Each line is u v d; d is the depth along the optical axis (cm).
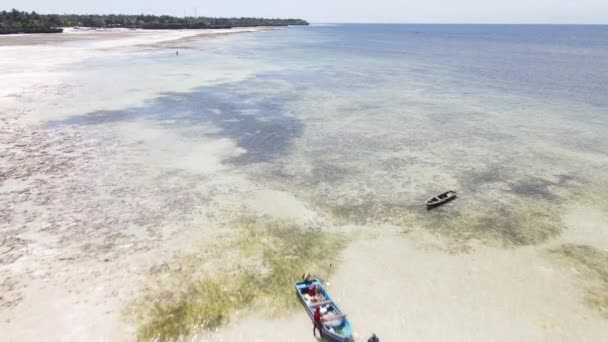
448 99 5050
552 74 7044
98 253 1827
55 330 1416
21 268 1709
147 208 2227
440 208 2338
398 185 2611
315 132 3622
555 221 2231
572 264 1862
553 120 4088
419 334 1458
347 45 13825
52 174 2588
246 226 2086
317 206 2316
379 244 1984
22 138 3183
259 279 1697
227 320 1484
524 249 1975
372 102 4831
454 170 2862
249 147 3198
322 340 1420
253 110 4309
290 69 7369
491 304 1612
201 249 1881
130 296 1576
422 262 1858
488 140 3488
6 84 4956
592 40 17888
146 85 5344
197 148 3138
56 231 1981
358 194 2473
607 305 1617
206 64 7544
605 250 1970
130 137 3319
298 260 1834
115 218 2116
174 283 1653
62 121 3644
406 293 1658
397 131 3697
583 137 3575
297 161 2950
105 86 5144
